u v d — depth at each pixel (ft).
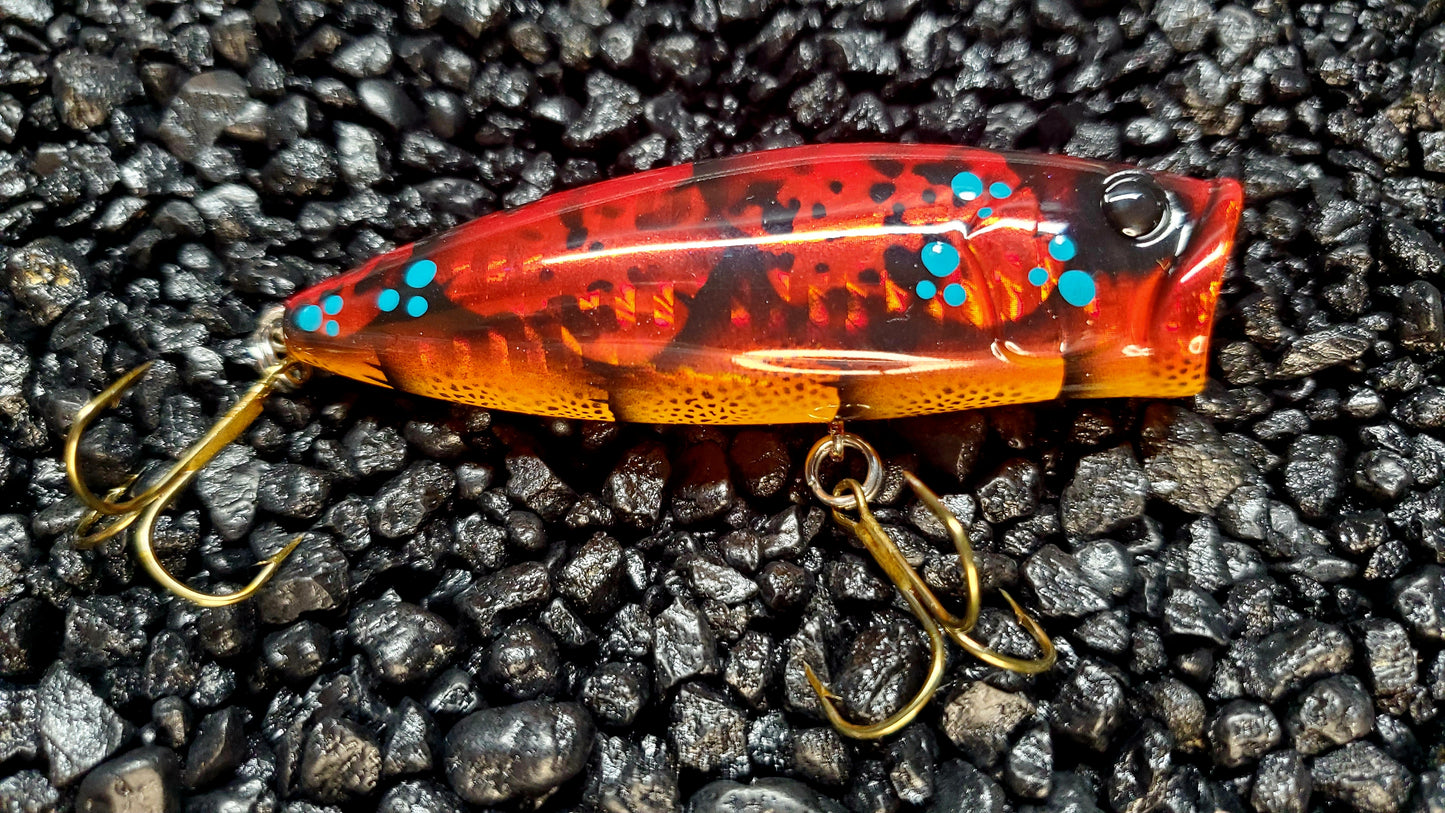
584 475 0.25
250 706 0.22
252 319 0.26
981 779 0.21
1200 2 0.26
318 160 0.26
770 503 0.25
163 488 0.22
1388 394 0.25
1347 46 0.27
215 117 0.26
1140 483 0.24
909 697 0.22
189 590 0.22
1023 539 0.24
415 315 0.22
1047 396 0.23
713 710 0.22
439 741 0.21
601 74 0.27
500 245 0.22
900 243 0.21
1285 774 0.21
